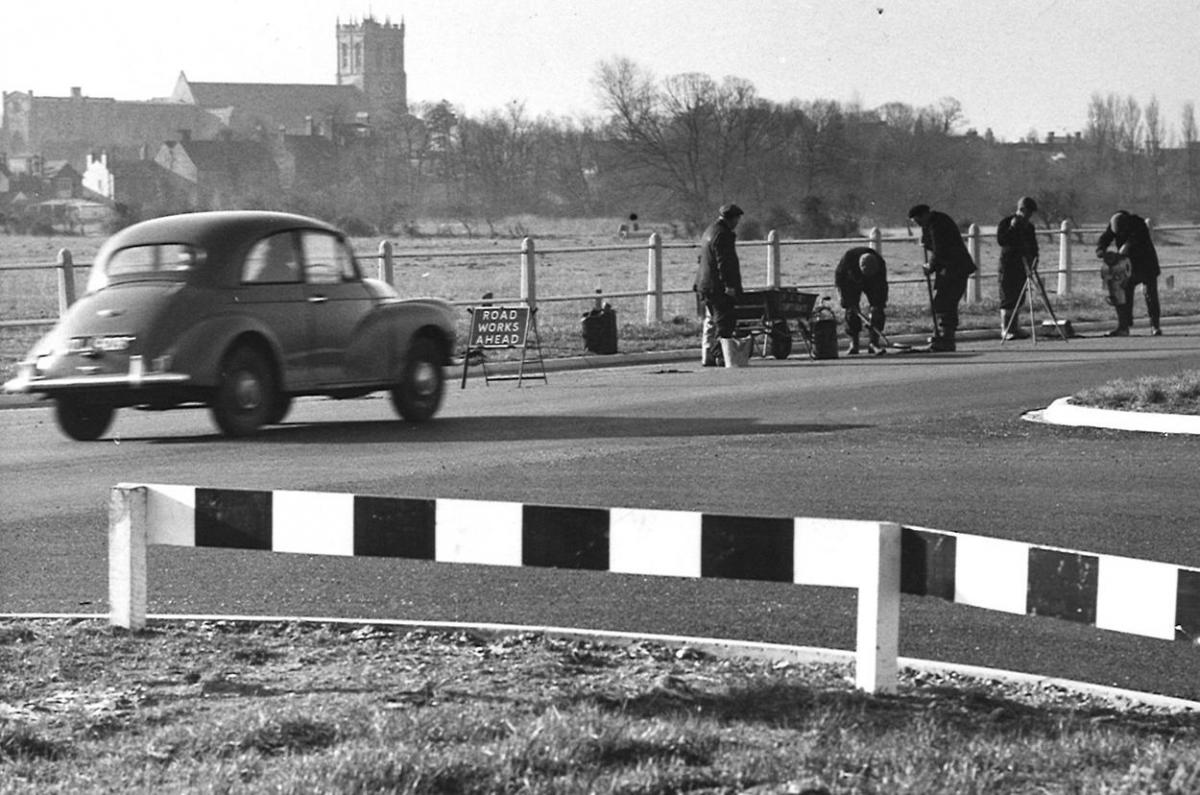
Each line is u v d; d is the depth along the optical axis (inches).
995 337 1908.2
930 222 1708.9
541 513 474.9
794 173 5748.0
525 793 340.2
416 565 662.5
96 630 518.3
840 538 447.5
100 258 1096.8
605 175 6195.9
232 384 1070.4
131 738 394.0
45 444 1059.9
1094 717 428.5
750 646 504.4
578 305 2428.6
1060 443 1002.1
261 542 506.9
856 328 1717.5
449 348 1198.9
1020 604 427.2
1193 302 2365.9
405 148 7234.3
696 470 901.8
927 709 425.4
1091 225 5546.3
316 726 393.7
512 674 462.6
